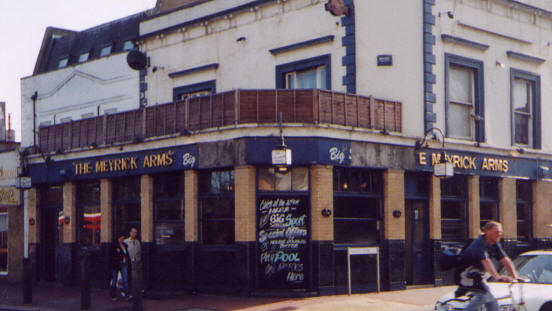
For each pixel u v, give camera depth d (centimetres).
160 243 1814
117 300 1678
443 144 1744
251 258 1591
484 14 1944
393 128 1723
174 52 2086
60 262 2091
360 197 1686
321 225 1583
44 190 2202
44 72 2605
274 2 1870
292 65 1833
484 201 1944
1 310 1585
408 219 1792
